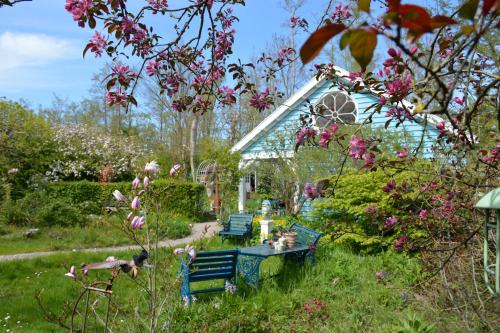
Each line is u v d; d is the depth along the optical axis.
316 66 3.72
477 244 3.72
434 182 3.62
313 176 10.59
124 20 2.95
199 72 3.99
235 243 10.66
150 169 3.35
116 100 3.26
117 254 8.52
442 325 3.99
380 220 7.15
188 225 12.97
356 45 0.92
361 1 1.01
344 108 12.19
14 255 9.35
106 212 4.31
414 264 5.88
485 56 3.43
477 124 3.14
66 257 7.96
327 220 8.66
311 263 6.90
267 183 14.08
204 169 21.39
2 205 13.38
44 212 12.81
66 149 19.41
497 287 2.07
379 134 8.60
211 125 28.72
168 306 4.40
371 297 5.29
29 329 4.79
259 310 5.00
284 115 13.43
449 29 2.73
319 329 4.64
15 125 16.81
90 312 4.91
